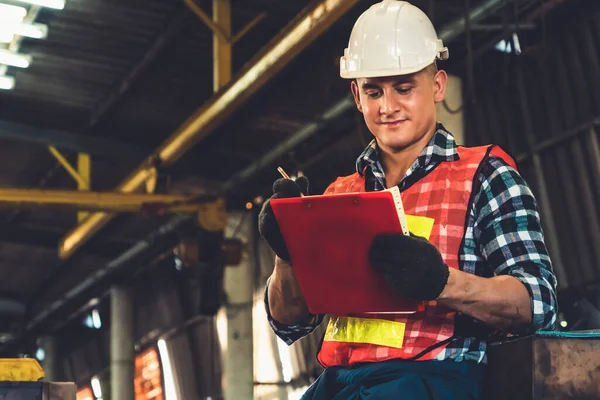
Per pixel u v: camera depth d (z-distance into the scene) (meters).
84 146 14.81
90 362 23.20
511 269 2.03
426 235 2.09
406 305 1.99
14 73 13.49
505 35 9.05
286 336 2.43
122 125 15.00
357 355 2.14
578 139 9.93
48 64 13.18
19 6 11.38
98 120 14.52
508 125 10.75
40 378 3.38
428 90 2.22
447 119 9.95
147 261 18.75
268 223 2.03
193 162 14.52
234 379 14.15
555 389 1.92
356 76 2.22
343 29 10.56
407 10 2.25
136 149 15.12
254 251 15.85
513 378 1.98
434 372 2.03
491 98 10.97
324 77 11.84
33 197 13.10
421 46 2.20
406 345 2.07
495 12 9.70
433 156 2.18
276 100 12.73
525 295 1.96
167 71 12.98
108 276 19.86
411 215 2.12
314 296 2.10
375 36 2.21
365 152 2.35
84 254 20.16
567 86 10.04
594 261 9.75
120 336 19.75
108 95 14.05
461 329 2.07
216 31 11.11
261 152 14.70
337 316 2.23
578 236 9.95
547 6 9.54
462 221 2.09
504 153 2.16
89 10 11.63
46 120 14.67
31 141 14.52
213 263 14.00
